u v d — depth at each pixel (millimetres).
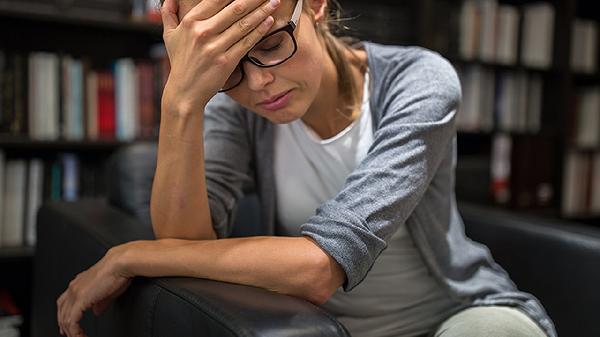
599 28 2883
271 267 711
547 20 2713
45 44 2055
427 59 894
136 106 1984
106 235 973
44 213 1276
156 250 776
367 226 733
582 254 1120
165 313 716
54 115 1858
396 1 2562
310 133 951
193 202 838
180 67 762
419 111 815
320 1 825
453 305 987
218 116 990
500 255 1268
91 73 1920
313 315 634
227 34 710
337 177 949
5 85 1787
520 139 2693
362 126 935
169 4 765
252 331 584
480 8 2535
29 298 2094
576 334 1124
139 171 1230
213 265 731
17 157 2018
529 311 915
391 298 973
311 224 746
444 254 932
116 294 820
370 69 946
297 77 744
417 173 787
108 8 1912
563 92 2730
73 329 826
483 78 2586
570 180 2822
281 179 983
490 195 2516
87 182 1981
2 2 1729
